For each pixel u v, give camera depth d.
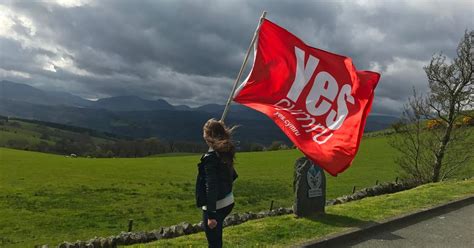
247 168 44.25
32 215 21.61
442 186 15.94
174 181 34.78
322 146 7.47
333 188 30.31
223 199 5.62
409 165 27.78
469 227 10.36
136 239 11.03
